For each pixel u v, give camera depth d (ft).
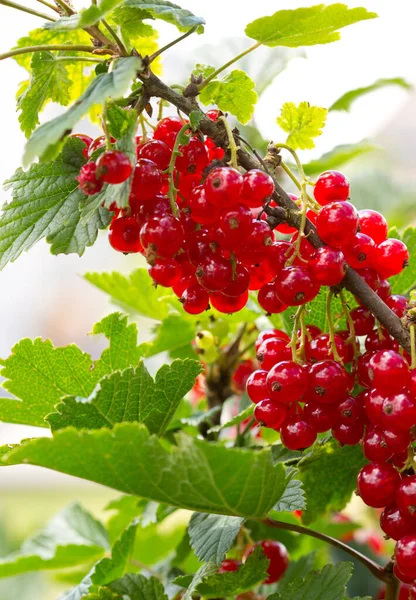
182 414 1.72
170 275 1.32
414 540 1.28
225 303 1.37
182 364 1.35
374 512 2.05
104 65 1.32
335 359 1.32
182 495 1.25
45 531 1.86
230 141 1.30
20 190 1.40
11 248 1.38
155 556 1.88
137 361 1.49
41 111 1.44
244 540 1.64
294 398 1.30
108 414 1.35
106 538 1.84
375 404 1.28
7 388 1.46
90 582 1.49
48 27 1.29
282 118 1.46
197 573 1.40
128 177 1.26
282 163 1.35
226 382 1.74
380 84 1.95
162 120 1.37
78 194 1.39
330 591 1.36
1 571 1.72
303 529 1.37
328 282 1.30
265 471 1.23
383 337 1.34
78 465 1.23
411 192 2.59
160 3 1.34
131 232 1.34
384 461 1.31
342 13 1.31
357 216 1.30
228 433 1.93
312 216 1.36
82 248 1.36
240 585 1.39
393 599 1.38
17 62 1.48
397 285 1.56
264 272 1.37
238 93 1.44
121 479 1.24
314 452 1.40
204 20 1.33
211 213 1.28
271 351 1.34
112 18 1.37
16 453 1.20
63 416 1.33
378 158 2.69
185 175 1.33
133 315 1.86
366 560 1.39
